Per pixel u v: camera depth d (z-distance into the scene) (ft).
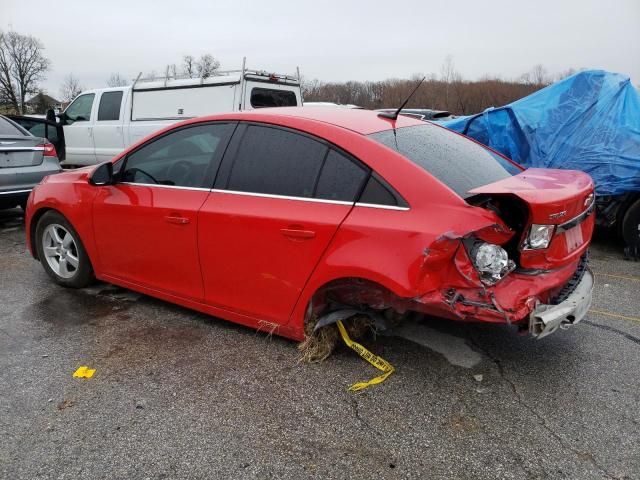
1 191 20.93
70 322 12.33
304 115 10.74
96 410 8.81
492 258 8.32
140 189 12.34
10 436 8.14
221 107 30.37
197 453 7.77
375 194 9.21
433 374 9.86
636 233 18.61
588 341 11.41
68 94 218.38
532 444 7.96
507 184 9.37
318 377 9.78
